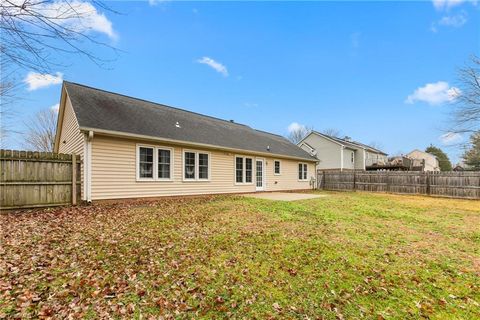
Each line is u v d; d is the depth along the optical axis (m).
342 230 6.16
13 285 3.14
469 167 27.70
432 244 5.23
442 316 2.76
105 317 2.59
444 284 3.50
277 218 7.31
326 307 2.90
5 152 7.47
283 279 3.54
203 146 12.38
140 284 3.27
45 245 4.56
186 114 15.84
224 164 14.01
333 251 4.64
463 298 3.14
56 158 8.32
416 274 3.80
